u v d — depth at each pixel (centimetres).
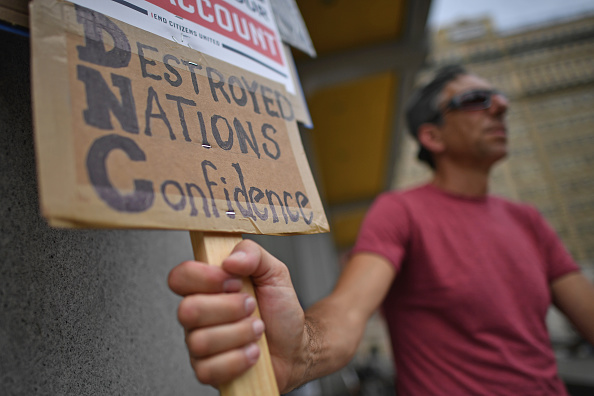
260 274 45
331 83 620
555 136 4544
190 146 43
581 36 4650
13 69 53
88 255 66
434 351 100
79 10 39
